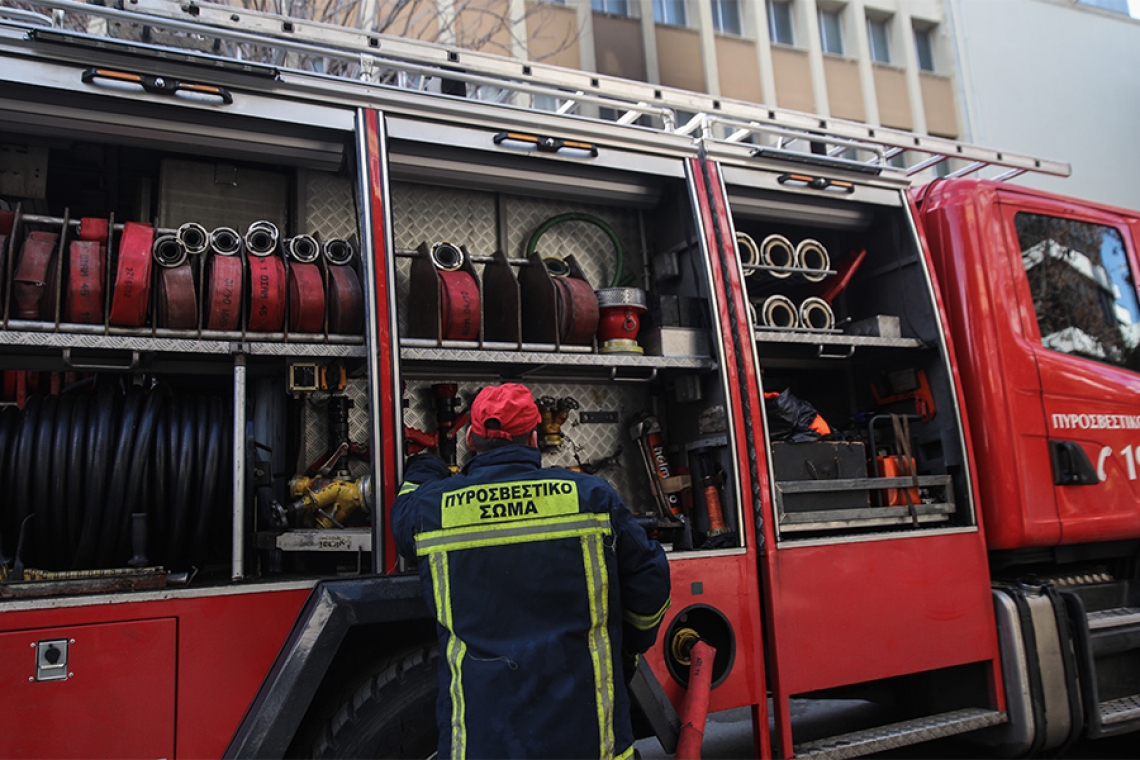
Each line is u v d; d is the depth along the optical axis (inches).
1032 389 145.5
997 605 135.3
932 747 147.7
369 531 97.2
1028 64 594.9
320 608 88.1
